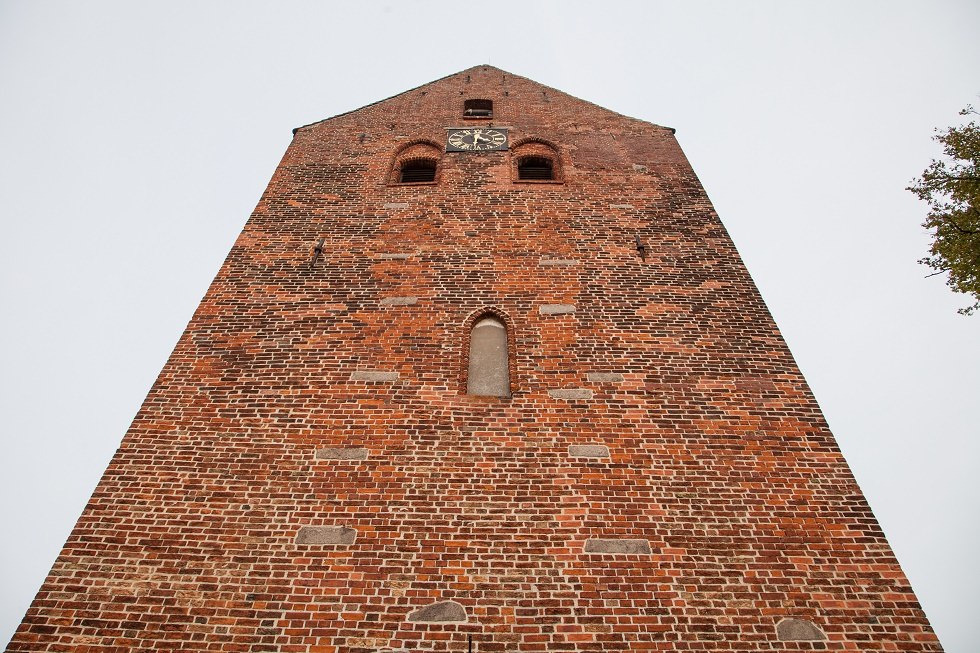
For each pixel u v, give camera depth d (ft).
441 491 24.79
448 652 20.47
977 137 33.37
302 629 20.95
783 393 28.89
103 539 23.03
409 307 32.73
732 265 35.70
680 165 44.11
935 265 33.47
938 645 20.84
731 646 20.79
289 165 43.65
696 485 25.25
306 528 23.62
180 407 27.63
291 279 34.24
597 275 34.73
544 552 23.02
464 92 53.26
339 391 28.50
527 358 30.14
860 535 23.79
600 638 20.85
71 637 20.53
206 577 22.20
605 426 27.22
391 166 44.19
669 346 30.89
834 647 20.80
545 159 45.78
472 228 37.88
